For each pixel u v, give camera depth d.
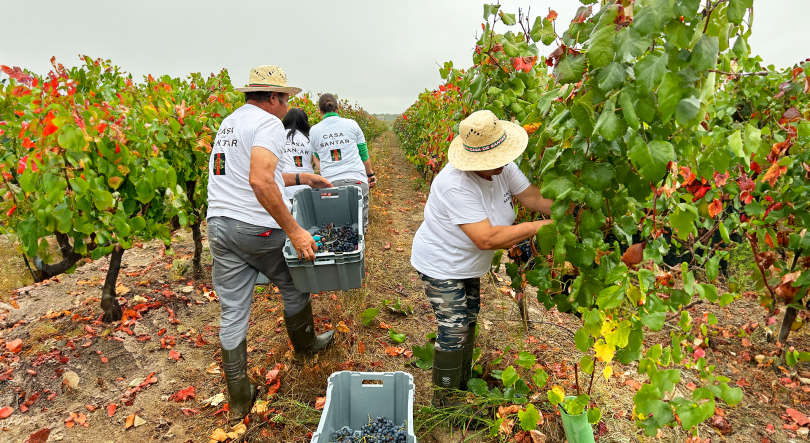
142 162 3.28
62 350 3.13
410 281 4.57
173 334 3.49
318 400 2.64
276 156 2.35
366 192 4.56
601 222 1.69
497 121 2.04
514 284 2.57
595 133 1.48
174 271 4.53
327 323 3.58
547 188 1.72
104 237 2.85
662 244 1.93
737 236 4.18
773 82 3.40
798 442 2.38
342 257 2.51
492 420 2.41
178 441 2.43
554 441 2.31
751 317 3.64
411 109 12.74
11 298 3.91
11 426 2.48
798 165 2.53
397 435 2.15
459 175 2.11
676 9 1.31
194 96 5.73
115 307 3.57
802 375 2.91
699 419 1.53
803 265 2.49
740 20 1.32
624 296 1.65
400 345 3.36
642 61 1.41
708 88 1.53
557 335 3.43
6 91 3.14
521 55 2.87
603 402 2.62
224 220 2.43
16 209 2.80
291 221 2.39
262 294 4.16
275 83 2.52
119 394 2.78
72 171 2.65
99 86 5.28
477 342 3.31
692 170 1.87
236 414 2.56
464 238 2.21
